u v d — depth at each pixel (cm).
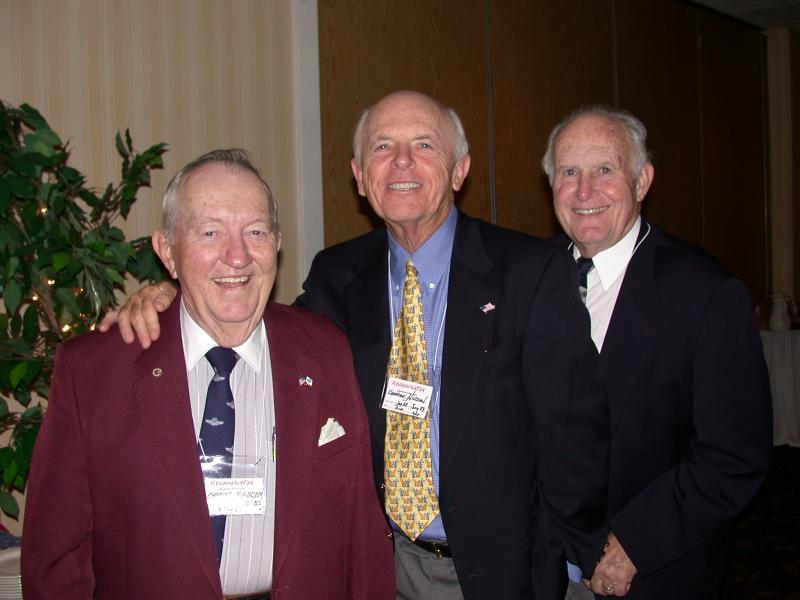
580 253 209
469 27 449
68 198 234
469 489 162
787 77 750
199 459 136
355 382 159
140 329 141
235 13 344
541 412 169
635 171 196
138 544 131
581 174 194
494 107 466
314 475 145
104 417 134
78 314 224
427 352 172
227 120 342
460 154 183
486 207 463
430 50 427
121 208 259
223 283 138
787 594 341
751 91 731
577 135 196
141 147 315
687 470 172
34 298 244
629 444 175
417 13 420
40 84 290
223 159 143
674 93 623
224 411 142
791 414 551
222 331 143
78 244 228
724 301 172
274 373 148
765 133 756
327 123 380
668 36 616
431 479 167
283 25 362
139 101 314
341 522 149
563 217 200
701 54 657
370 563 153
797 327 566
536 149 496
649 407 175
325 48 378
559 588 170
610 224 192
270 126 358
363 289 184
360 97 393
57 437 134
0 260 224
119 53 309
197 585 131
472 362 164
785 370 547
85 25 300
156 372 138
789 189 758
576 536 170
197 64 332
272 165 359
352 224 391
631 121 200
